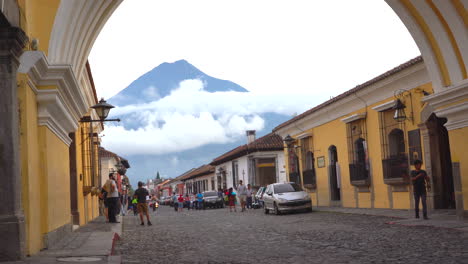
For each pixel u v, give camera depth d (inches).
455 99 543.5
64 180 495.8
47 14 419.8
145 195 801.6
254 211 1189.1
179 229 676.1
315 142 1135.0
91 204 958.4
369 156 875.4
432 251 337.4
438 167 693.3
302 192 965.8
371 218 676.1
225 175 2130.9
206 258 357.7
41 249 386.0
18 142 333.1
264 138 1697.8
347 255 342.0
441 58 578.6
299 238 472.7
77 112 522.6
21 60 353.7
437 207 690.2
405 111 748.6
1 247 314.8
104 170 1855.3
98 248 393.4
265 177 1673.2
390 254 335.3
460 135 550.3
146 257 376.5
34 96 384.2
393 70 727.7
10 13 318.7
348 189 970.1
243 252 385.7
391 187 804.6
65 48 444.1
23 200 345.7
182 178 3316.9
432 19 555.5
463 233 432.5
